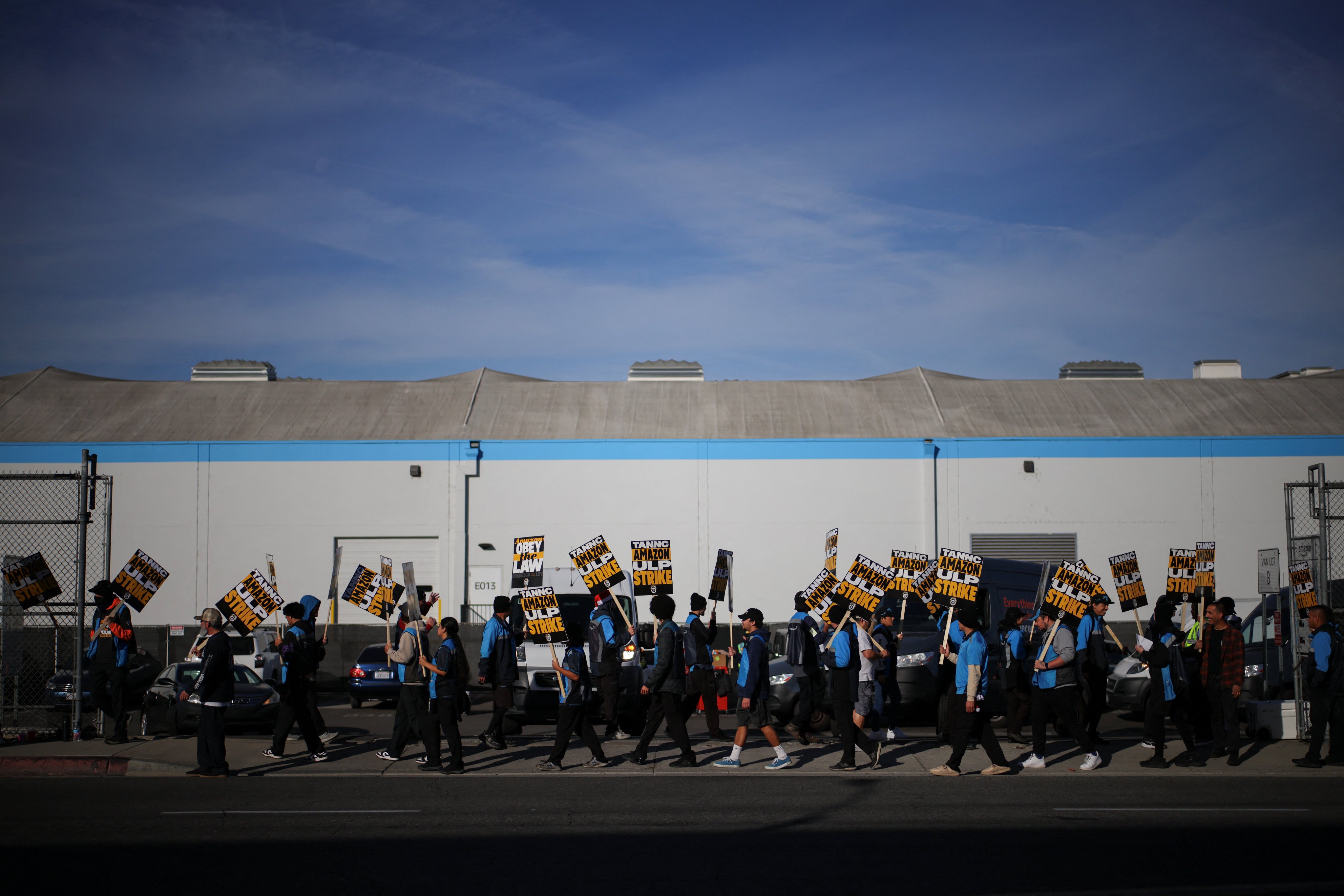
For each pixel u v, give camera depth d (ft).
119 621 46.65
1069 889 22.99
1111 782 36.88
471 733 53.57
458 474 98.22
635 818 30.78
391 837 28.30
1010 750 44.16
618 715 49.70
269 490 97.76
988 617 54.85
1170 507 98.48
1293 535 50.16
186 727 51.06
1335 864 25.00
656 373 115.85
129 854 26.48
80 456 96.58
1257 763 40.60
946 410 106.32
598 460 98.63
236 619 49.96
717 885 23.45
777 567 97.55
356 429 101.76
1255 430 102.01
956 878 23.90
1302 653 45.80
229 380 116.57
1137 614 54.03
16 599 46.50
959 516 98.27
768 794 34.78
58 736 47.32
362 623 95.76
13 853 26.63
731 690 47.57
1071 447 99.14
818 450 98.68
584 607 58.44
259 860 25.85
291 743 48.32
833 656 40.06
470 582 97.60
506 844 27.48
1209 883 23.44
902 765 40.63
